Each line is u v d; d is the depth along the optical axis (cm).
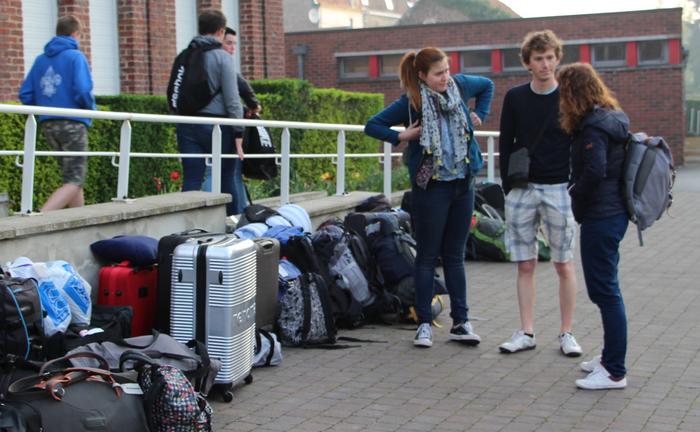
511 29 3209
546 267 1107
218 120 898
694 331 797
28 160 705
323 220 1036
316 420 586
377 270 842
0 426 464
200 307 625
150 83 1556
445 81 730
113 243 698
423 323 763
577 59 3166
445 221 751
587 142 623
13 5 1309
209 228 847
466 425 575
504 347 736
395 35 3347
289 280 780
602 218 630
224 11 1766
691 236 1343
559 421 580
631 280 1020
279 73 1866
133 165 1284
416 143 744
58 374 505
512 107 722
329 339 759
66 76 871
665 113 3089
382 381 668
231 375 624
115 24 1524
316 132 1722
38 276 607
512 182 725
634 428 566
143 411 511
